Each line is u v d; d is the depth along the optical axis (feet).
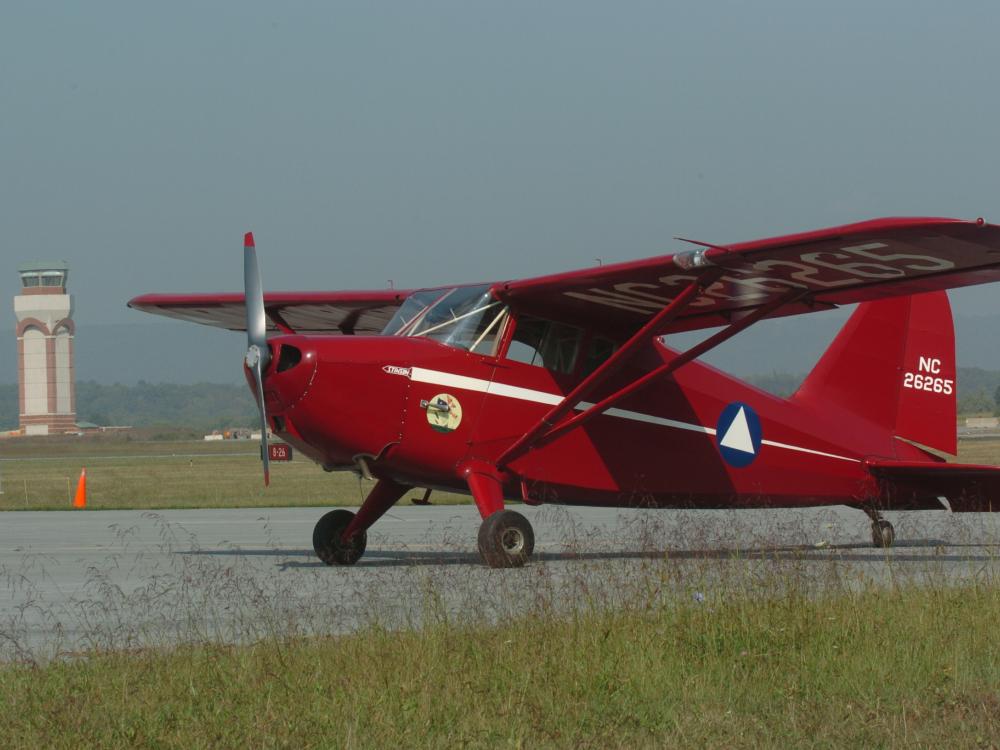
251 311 63.62
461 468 64.44
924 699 30.86
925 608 41.63
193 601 51.62
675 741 27.45
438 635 37.06
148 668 33.32
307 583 57.52
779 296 64.13
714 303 66.33
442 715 28.73
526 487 66.49
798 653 35.78
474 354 64.18
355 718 28.30
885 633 37.78
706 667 34.27
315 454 62.90
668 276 60.70
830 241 54.44
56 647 38.58
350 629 40.78
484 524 62.64
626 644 35.58
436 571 61.05
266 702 29.89
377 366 61.46
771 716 29.40
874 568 60.70
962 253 55.06
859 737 27.53
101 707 29.71
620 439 69.10
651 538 56.24
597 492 68.90
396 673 32.37
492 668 33.32
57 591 56.29
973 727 28.25
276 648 35.04
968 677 33.06
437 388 62.95
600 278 61.46
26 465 384.68
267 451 61.82
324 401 60.18
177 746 26.94
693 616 39.24
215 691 31.12
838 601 42.83
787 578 44.60
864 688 32.24
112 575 63.05
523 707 29.45
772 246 55.72
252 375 61.46
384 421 61.77
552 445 66.74
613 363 64.44
